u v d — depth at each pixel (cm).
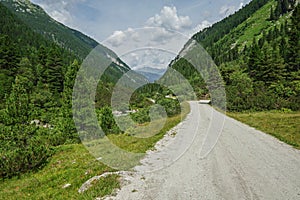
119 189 761
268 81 4262
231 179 810
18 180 1162
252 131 1762
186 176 855
